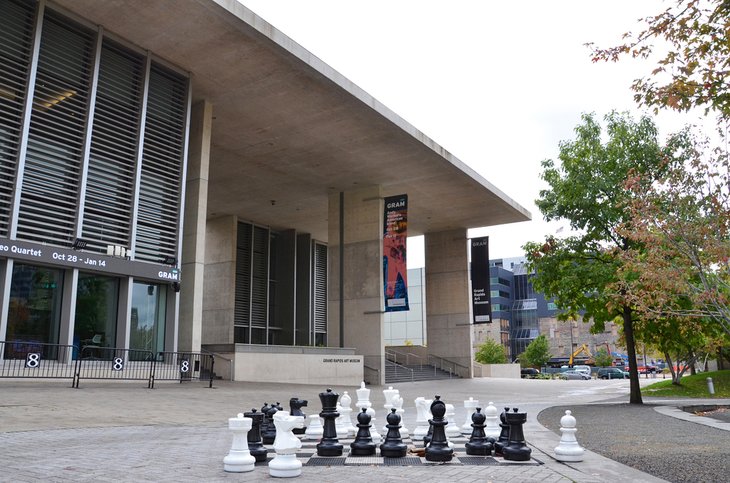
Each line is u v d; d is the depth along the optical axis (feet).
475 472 20.16
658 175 53.06
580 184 64.49
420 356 151.64
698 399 75.61
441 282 149.59
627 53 23.31
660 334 69.46
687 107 23.06
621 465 22.63
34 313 58.34
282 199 124.98
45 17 61.16
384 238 110.22
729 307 33.30
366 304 111.34
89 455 22.84
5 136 57.72
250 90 77.92
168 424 36.37
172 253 71.00
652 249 34.06
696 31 22.13
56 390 49.80
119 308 65.46
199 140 79.15
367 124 87.76
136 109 68.49
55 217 61.31
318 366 96.99
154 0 59.88
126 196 66.95
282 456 19.19
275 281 149.79
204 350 85.61
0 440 26.66
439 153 99.19
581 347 295.07
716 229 30.66
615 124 66.08
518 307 334.44
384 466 21.39
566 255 67.05
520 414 23.08
